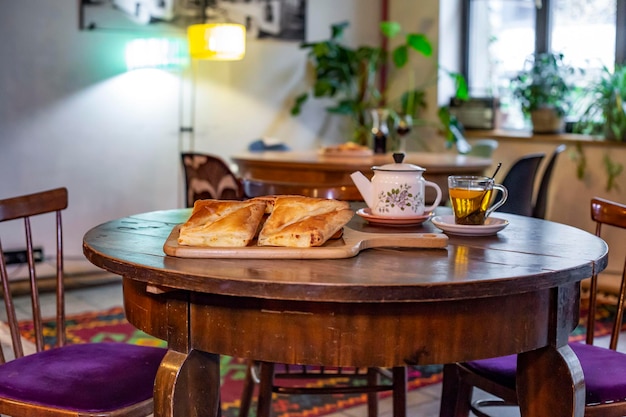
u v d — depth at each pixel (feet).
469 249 5.25
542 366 5.10
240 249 4.84
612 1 16.33
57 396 5.43
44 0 14.98
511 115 18.52
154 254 4.97
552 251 5.19
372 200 6.17
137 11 16.05
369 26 20.11
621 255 15.05
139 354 6.08
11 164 14.94
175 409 4.74
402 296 4.16
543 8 17.60
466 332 4.56
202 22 16.97
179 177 17.06
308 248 4.88
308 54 18.99
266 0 18.02
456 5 19.22
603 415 5.50
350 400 9.64
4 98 14.75
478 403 6.79
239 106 17.87
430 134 19.36
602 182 15.38
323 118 19.54
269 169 13.71
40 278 15.29
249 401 8.32
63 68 15.31
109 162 16.06
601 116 15.75
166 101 16.70
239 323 4.58
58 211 7.02
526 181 12.12
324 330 4.44
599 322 13.21
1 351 6.47
